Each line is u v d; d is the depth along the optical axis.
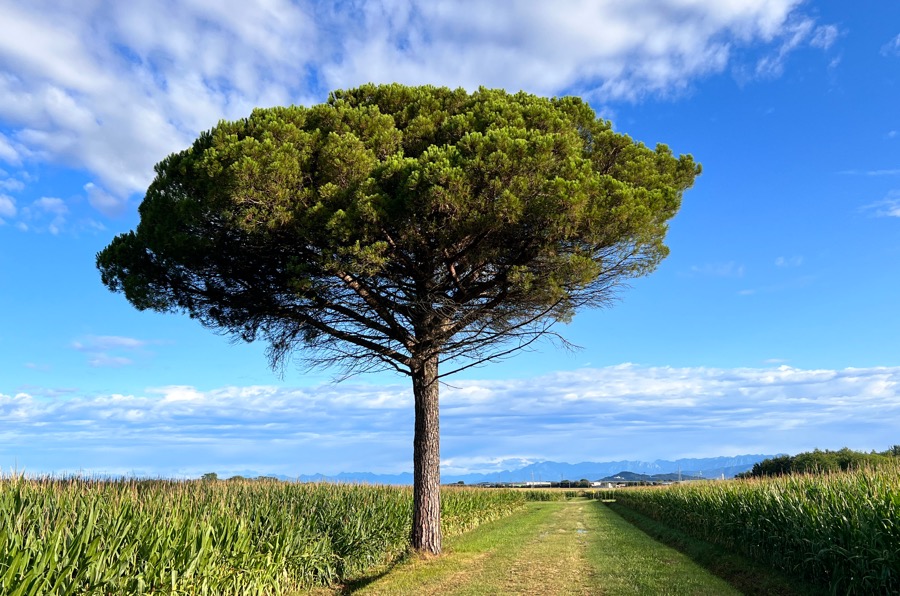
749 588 9.60
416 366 12.60
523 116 11.74
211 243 10.77
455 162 10.10
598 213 10.34
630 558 12.34
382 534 13.30
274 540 9.89
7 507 6.71
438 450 12.61
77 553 6.02
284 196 9.77
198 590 7.78
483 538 16.83
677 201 13.48
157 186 11.33
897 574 7.35
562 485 105.75
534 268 11.41
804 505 10.16
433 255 11.13
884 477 9.23
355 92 13.12
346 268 10.36
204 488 11.33
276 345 13.27
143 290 11.59
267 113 10.74
